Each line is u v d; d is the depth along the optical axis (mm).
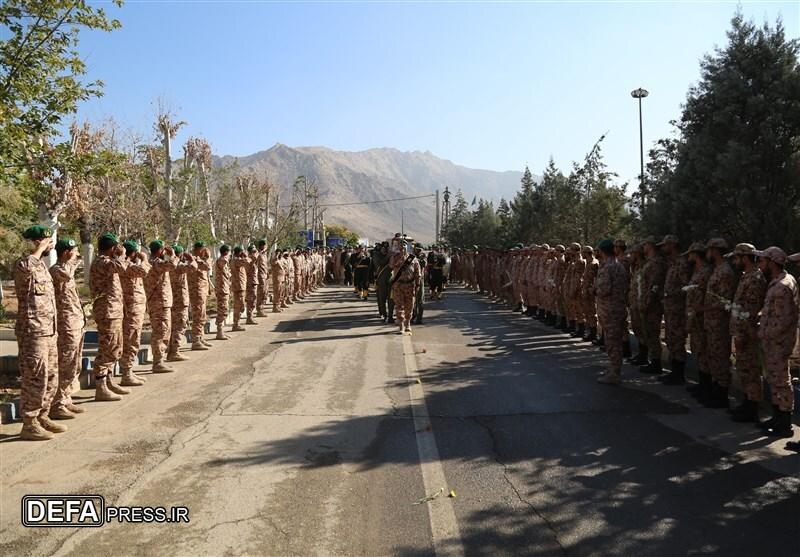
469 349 11781
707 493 4953
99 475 5305
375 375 9398
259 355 11203
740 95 11180
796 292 6395
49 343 6359
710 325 7484
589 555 3982
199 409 7441
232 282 14422
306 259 25875
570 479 5234
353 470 5426
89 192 15969
